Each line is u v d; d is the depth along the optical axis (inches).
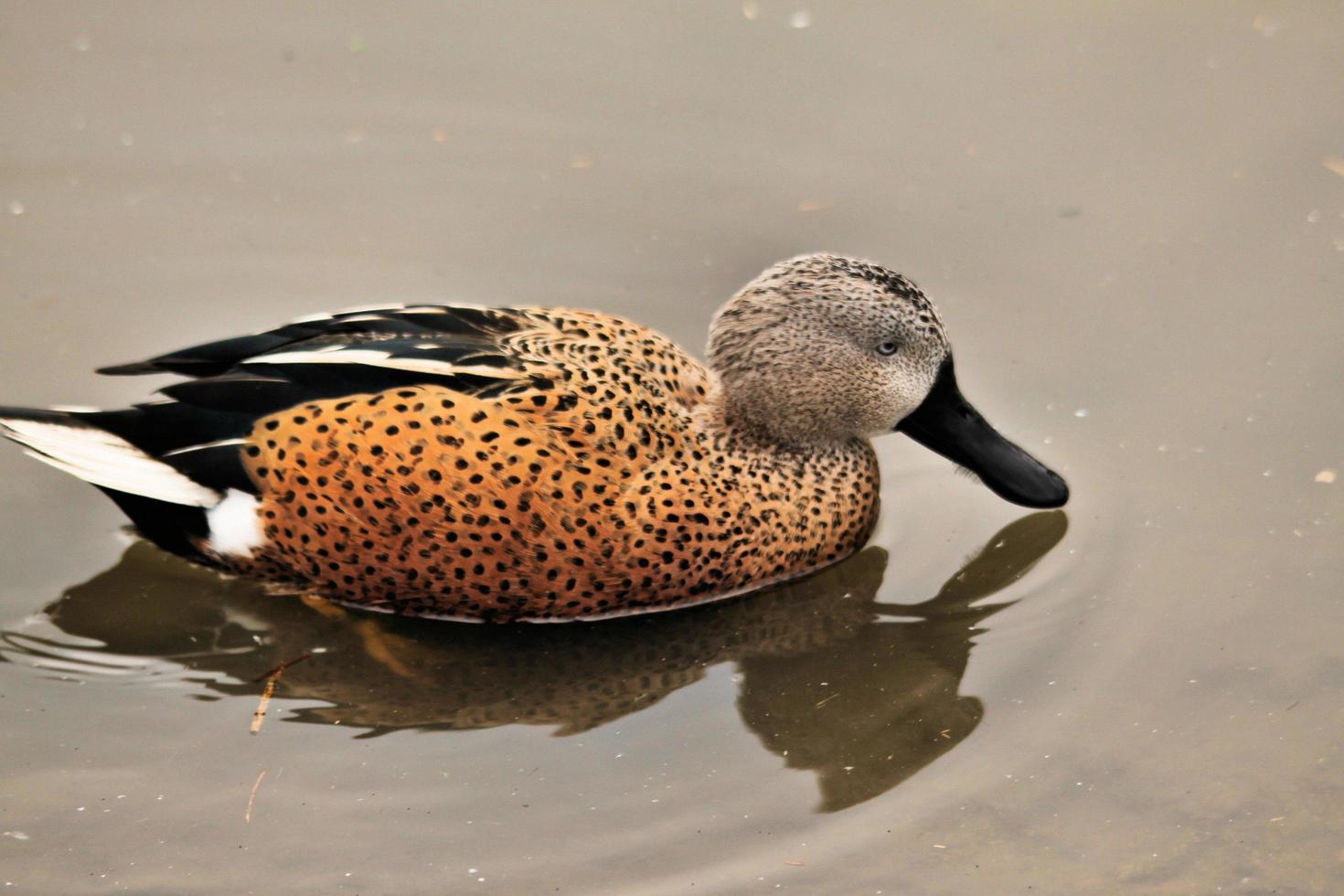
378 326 427.2
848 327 438.9
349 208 563.5
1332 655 396.5
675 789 367.6
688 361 453.4
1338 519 436.5
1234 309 510.0
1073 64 608.1
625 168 576.1
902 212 553.9
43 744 378.3
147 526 430.9
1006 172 566.3
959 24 629.9
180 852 348.2
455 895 336.2
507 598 416.5
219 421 413.4
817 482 444.8
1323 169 557.0
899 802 362.6
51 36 628.4
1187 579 424.8
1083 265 530.9
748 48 623.2
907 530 462.6
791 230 548.4
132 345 510.6
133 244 548.1
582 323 440.1
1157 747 374.6
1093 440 473.1
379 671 407.5
